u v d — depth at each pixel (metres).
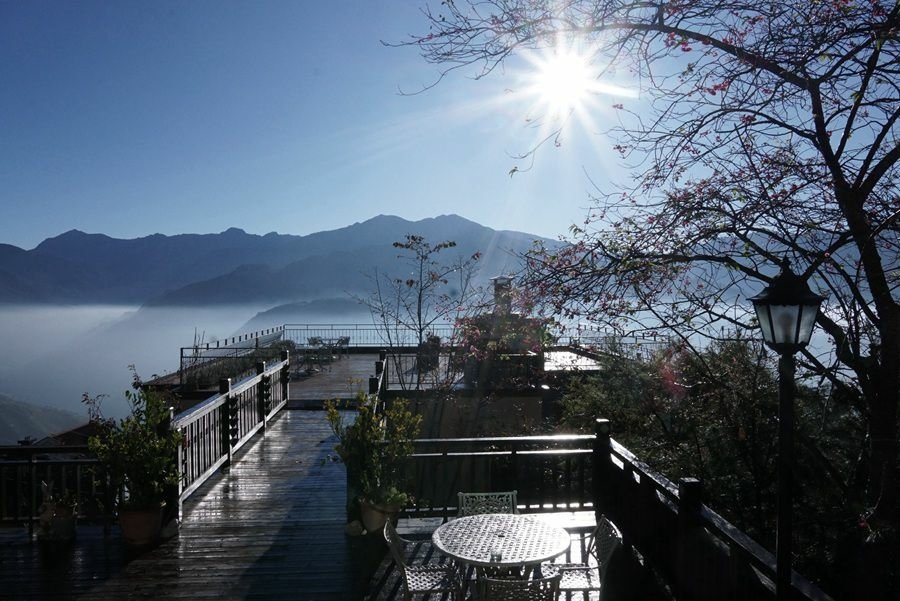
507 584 3.94
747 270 5.52
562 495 8.84
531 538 4.65
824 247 5.19
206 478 8.22
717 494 7.11
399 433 6.66
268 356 18.98
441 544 4.53
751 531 6.84
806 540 6.14
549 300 6.05
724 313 5.71
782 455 3.42
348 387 16.28
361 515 6.53
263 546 6.27
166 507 6.53
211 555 6.05
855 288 4.98
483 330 10.46
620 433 9.77
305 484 8.36
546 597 3.95
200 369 16.50
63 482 6.67
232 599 5.16
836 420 6.81
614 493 6.45
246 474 8.84
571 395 11.39
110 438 6.25
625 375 8.62
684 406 8.14
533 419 12.41
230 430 9.34
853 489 5.91
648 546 5.43
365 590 5.32
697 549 4.37
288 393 14.23
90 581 5.48
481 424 12.47
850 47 4.89
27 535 6.56
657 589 5.14
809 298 3.45
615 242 5.85
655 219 5.56
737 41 5.23
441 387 12.69
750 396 6.90
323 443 10.69
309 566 5.80
